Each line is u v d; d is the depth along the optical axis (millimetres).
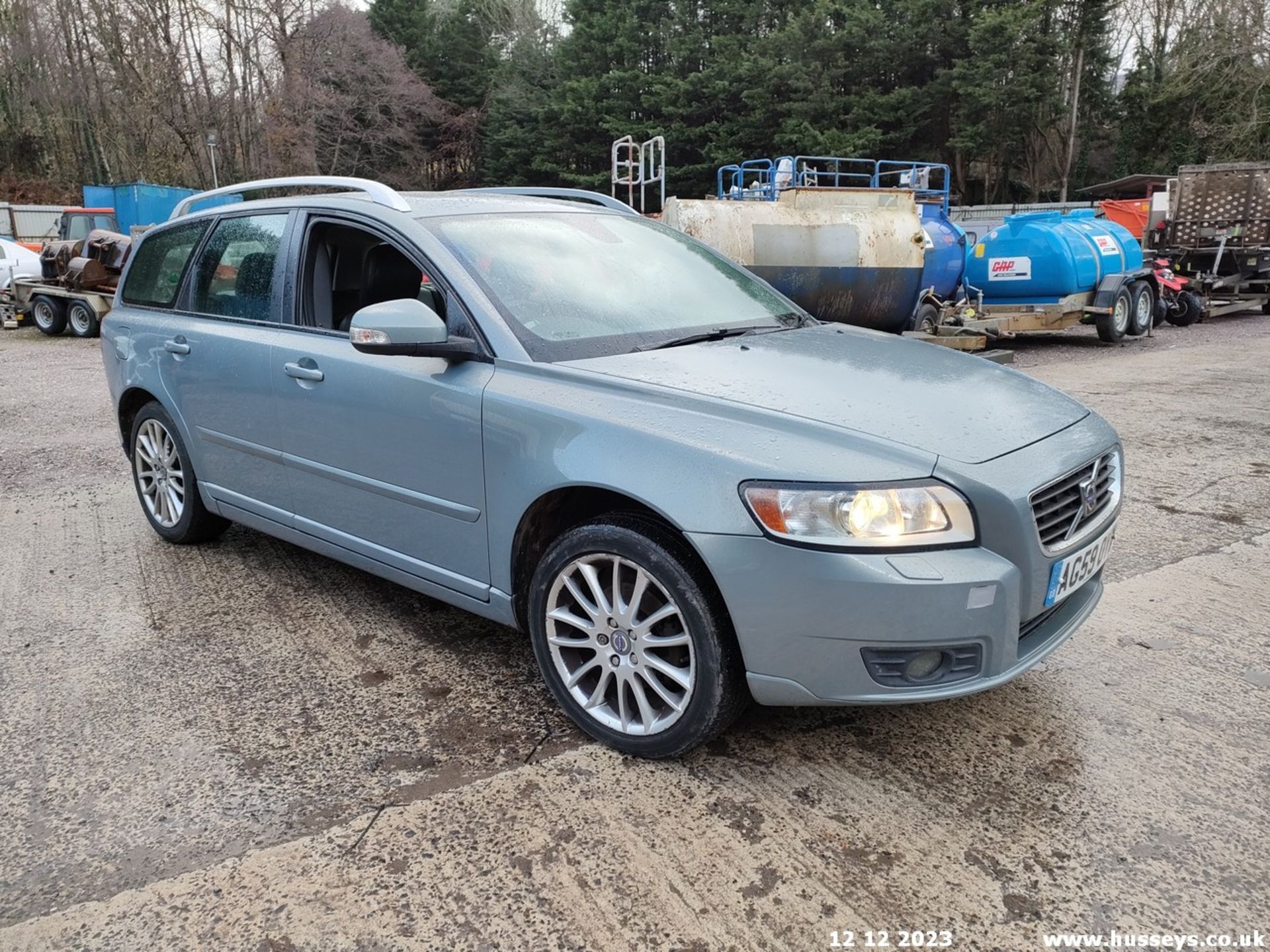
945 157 37844
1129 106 37312
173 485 4457
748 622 2359
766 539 2299
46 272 16125
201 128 37188
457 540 3021
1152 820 2383
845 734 2812
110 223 21484
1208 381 9453
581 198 4250
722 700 2477
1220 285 16500
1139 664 3242
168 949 1996
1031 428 2635
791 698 2393
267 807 2484
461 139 47406
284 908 2113
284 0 37000
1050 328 12414
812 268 9461
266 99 37969
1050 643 2543
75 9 37688
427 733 2855
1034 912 2070
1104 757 2670
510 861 2258
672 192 40344
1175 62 34625
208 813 2461
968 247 13508
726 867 2227
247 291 3842
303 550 4547
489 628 3621
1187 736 2775
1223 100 32719
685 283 3535
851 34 34719
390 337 2756
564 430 2645
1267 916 2051
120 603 3895
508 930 2041
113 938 2025
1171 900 2102
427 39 47312
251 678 3219
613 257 3494
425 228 3203
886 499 2256
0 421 7969
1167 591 3900
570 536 2695
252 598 3939
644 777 2602
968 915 2064
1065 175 38219
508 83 45469
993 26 32531
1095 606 2840
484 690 3125
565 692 2801
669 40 39469
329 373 3324
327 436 3383
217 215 4133
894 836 2332
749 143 36812
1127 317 13461
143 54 36312
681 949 1978
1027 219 12719
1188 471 5809
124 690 3139
